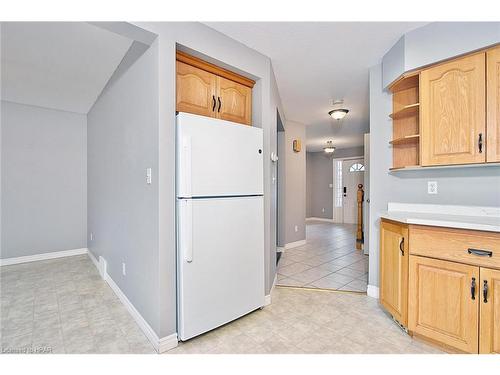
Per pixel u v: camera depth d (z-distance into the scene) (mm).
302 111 4289
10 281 3008
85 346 1780
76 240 4176
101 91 3203
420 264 1781
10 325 2055
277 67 2703
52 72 2686
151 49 1800
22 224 3736
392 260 2045
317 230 6852
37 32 1983
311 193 9078
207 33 1974
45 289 2773
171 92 1766
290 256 4227
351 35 2119
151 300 1818
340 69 2748
